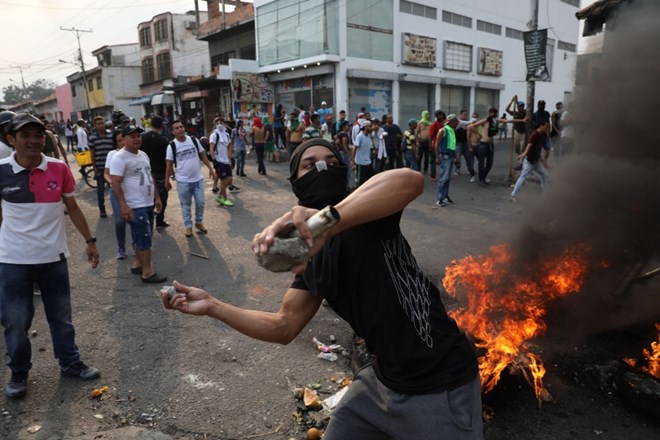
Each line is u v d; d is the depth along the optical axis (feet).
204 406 9.43
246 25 79.71
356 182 33.65
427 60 73.67
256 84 73.41
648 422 8.52
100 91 140.05
